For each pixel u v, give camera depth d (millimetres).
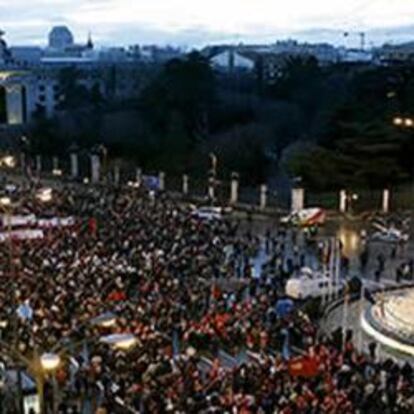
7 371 32656
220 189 94812
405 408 31609
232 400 30141
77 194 85938
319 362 34219
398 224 73125
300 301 47969
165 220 66938
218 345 38938
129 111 130000
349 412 30281
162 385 31859
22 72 185125
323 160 90188
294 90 137000
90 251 53750
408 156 92125
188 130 125375
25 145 127062
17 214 67375
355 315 47500
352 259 61719
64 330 36969
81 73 187125
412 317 43656
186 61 131875
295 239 67438
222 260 55562
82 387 33469
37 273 46469
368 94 107625
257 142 115062
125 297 43250
